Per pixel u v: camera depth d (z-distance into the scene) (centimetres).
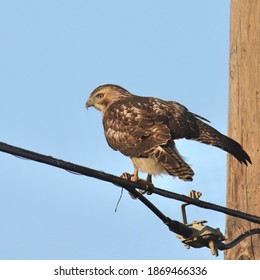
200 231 1606
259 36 1764
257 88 1738
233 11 1805
